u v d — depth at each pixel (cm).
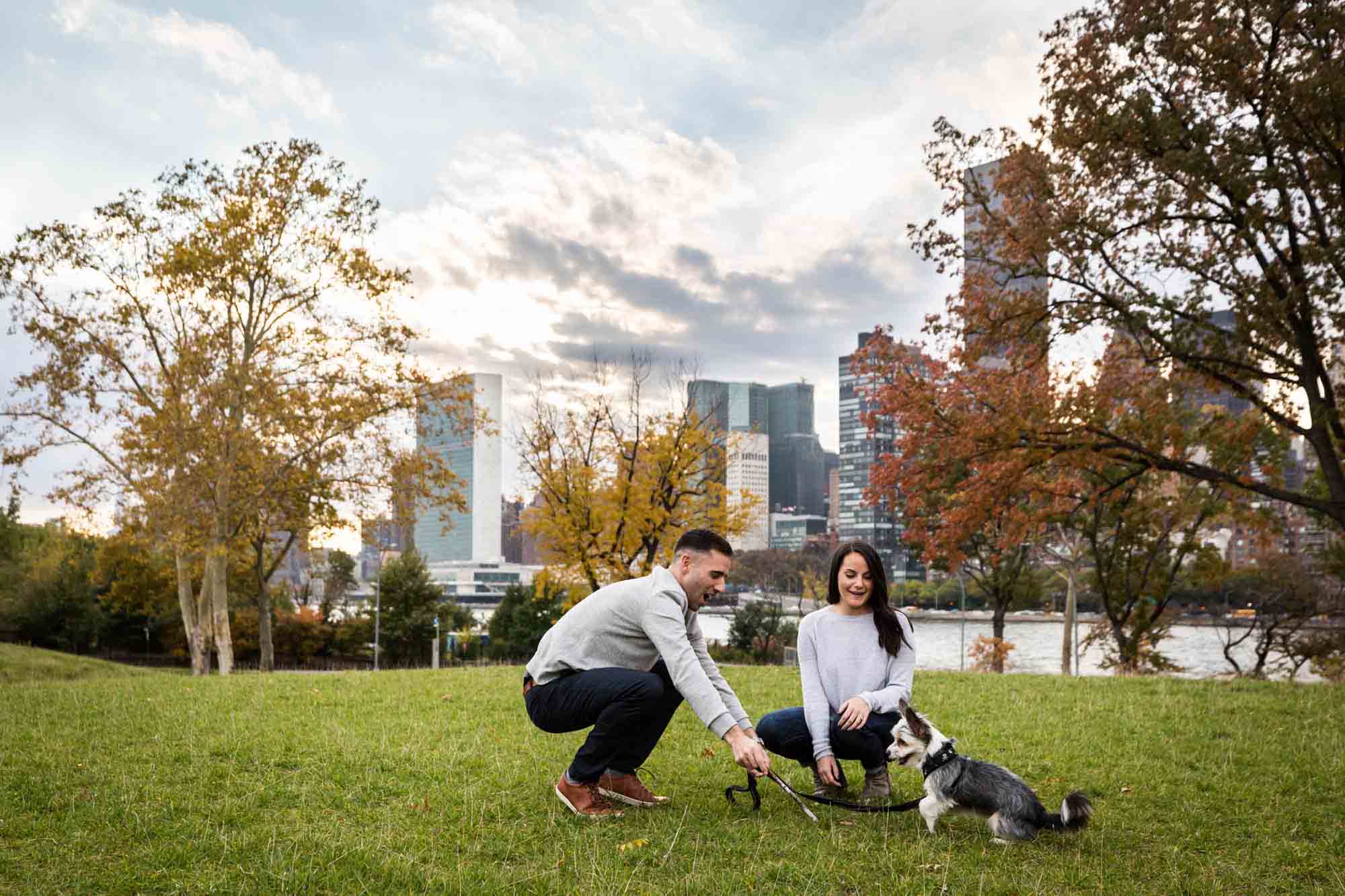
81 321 2572
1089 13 1548
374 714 770
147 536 2664
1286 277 1505
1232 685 1045
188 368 2558
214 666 5041
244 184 2717
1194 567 2853
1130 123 1423
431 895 339
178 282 2531
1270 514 1909
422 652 5719
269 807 460
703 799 490
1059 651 5084
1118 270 1602
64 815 430
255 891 335
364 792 489
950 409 1805
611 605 453
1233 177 1329
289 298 2747
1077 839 421
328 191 2716
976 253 1728
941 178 1722
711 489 2656
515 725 716
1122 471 2128
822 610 509
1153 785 539
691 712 773
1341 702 882
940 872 372
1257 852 413
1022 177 1680
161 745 602
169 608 4825
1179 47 1423
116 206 2577
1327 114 1323
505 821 441
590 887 345
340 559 6344
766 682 1083
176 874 353
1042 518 1764
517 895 340
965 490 1747
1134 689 1012
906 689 485
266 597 3722
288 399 2727
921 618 7444
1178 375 1612
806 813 437
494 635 6169
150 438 2586
